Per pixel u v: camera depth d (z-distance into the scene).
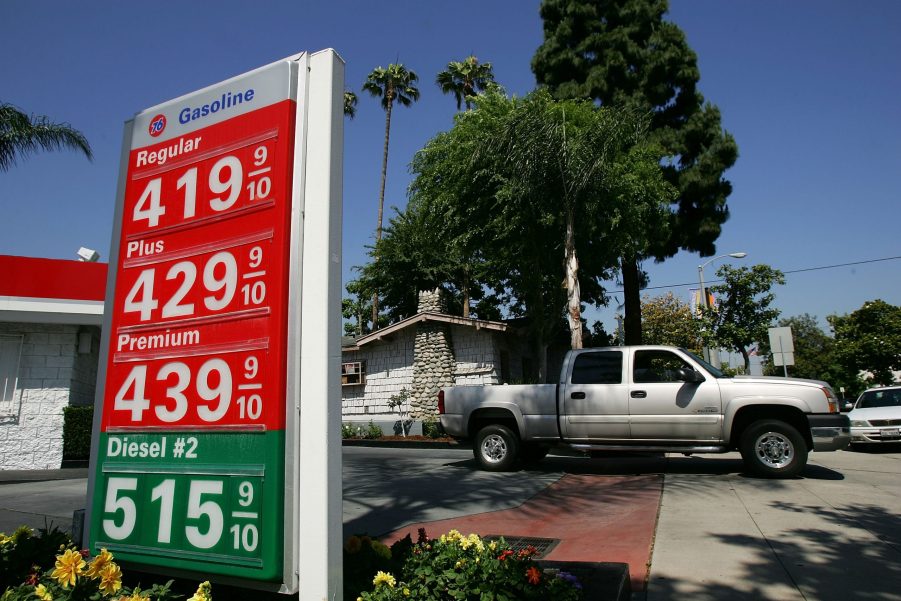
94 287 13.05
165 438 3.85
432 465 11.99
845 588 4.55
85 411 13.05
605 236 17.81
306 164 3.77
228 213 3.94
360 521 6.98
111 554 3.68
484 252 19.50
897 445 16.25
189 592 4.01
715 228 23.86
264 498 3.42
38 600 3.47
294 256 3.66
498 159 15.88
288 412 3.50
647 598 4.43
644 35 24.97
